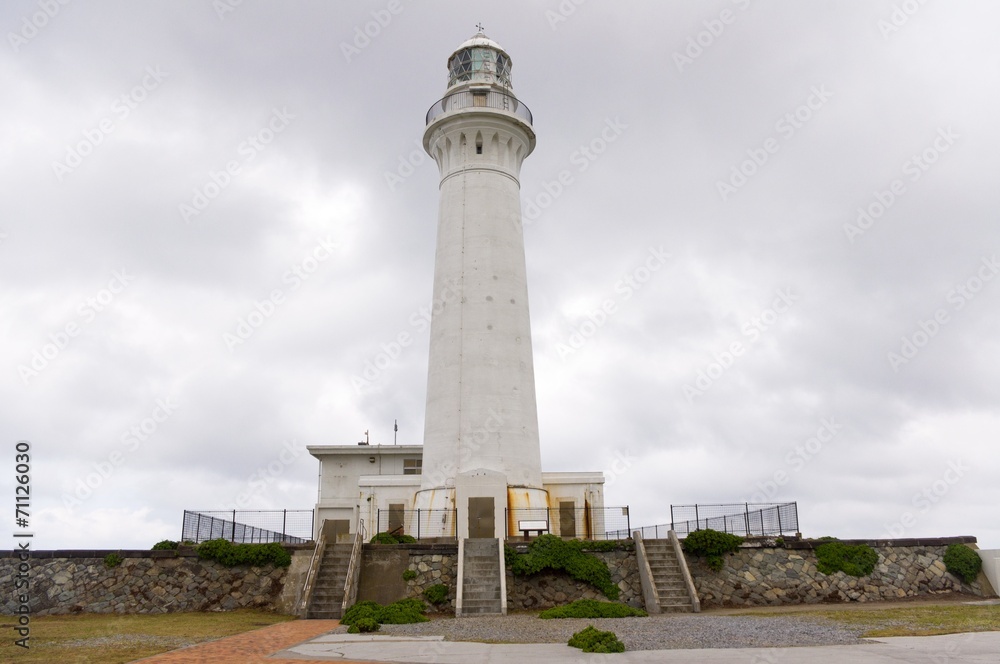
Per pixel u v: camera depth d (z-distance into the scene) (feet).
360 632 64.64
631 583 87.15
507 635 60.13
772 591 87.92
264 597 85.56
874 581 90.12
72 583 85.40
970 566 92.84
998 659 42.93
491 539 88.94
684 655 46.78
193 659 48.42
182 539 93.25
